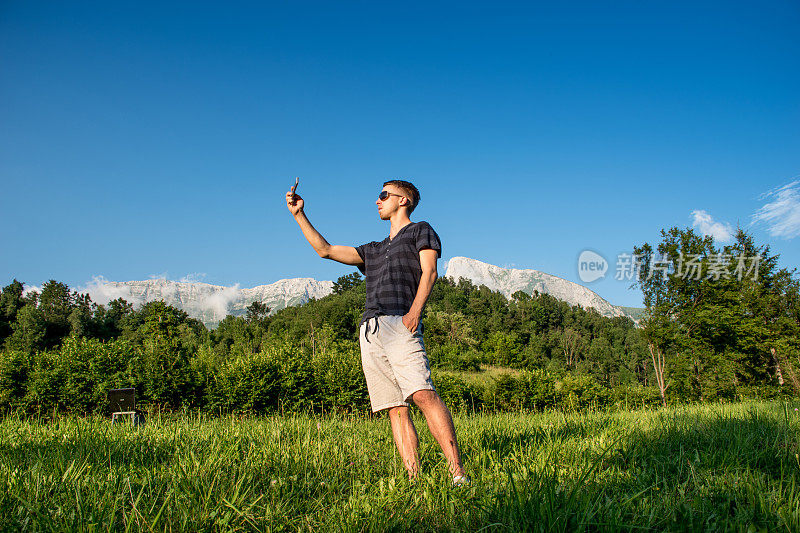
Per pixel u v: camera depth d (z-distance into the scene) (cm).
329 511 166
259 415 1270
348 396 1339
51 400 1186
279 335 7319
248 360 1358
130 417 442
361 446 299
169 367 1268
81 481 194
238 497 170
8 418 465
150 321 5134
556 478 167
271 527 151
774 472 199
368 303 246
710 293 2427
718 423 336
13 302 8894
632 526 129
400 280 240
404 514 155
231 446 274
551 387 1864
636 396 2181
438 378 1686
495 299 13262
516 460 226
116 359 1263
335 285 13938
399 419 236
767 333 2336
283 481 197
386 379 235
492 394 1731
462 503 162
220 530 147
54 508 162
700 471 198
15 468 209
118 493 176
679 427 330
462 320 7681
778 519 134
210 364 1361
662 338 2495
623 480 189
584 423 418
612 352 9619
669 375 2506
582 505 146
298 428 366
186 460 217
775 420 339
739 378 2502
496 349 6500
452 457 206
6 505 165
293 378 1339
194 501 164
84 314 9081
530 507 146
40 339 7550
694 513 145
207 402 1286
